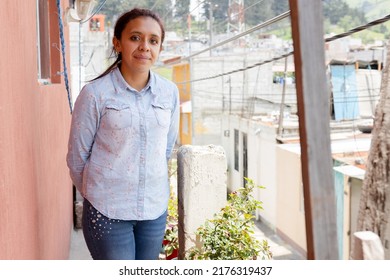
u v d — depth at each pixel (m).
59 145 4.50
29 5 2.47
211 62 19.03
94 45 16.19
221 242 3.04
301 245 11.20
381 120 2.62
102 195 2.21
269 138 13.62
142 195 2.27
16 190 1.78
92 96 2.12
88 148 2.21
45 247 2.86
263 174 14.16
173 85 2.36
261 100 17.56
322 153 1.05
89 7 4.43
